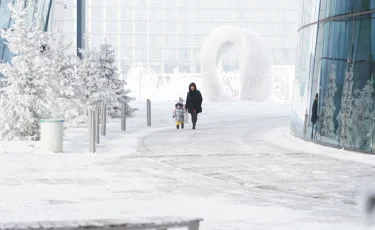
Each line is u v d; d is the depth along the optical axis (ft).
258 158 123.34
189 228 36.78
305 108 167.73
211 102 509.76
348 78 139.33
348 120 139.13
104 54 262.67
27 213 61.87
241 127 226.17
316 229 55.72
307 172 102.01
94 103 235.40
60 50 178.40
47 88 151.84
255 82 518.78
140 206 67.62
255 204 70.64
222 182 90.02
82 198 72.84
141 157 123.13
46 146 128.06
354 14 137.28
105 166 107.24
